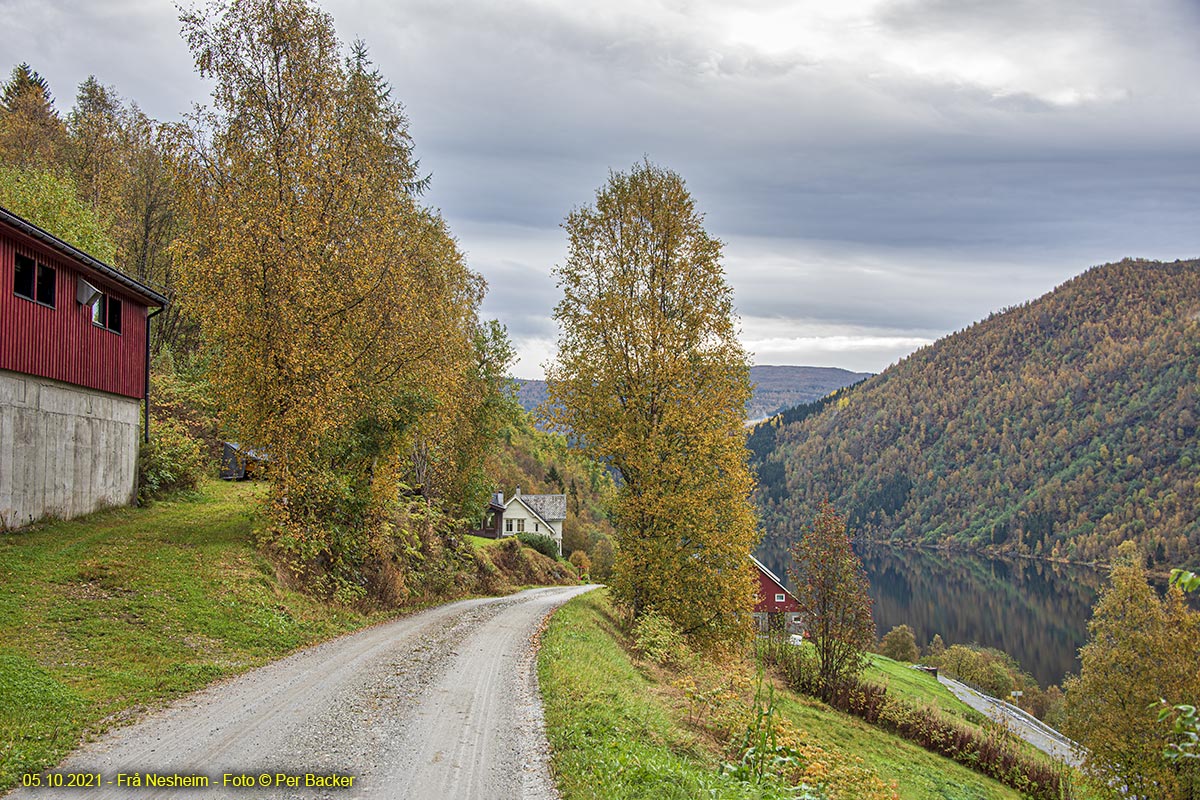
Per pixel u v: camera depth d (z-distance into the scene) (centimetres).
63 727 920
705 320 2309
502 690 1282
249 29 2158
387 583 2506
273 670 1333
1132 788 3123
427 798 787
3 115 4506
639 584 2295
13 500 1888
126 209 4288
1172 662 3216
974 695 6112
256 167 2139
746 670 2309
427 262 2808
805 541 3409
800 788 948
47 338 2006
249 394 2102
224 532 2150
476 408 4162
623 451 2245
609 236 2397
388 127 2570
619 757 934
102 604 1457
